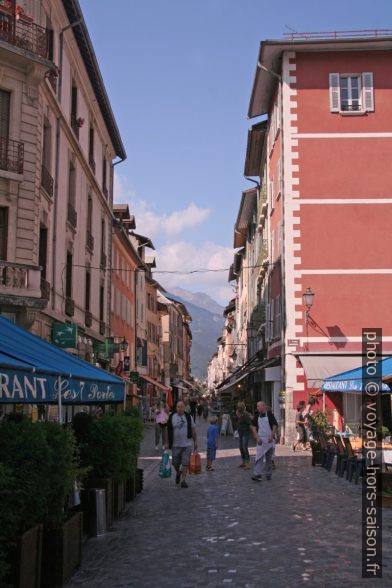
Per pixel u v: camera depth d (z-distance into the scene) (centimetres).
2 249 2002
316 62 2795
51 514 700
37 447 620
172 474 1745
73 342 2270
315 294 2677
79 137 2812
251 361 4094
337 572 701
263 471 1594
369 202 2722
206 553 809
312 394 2500
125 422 1158
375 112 2764
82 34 2589
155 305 6806
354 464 1514
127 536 931
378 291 2675
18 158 2034
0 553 555
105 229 3550
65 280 2542
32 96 2095
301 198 2727
